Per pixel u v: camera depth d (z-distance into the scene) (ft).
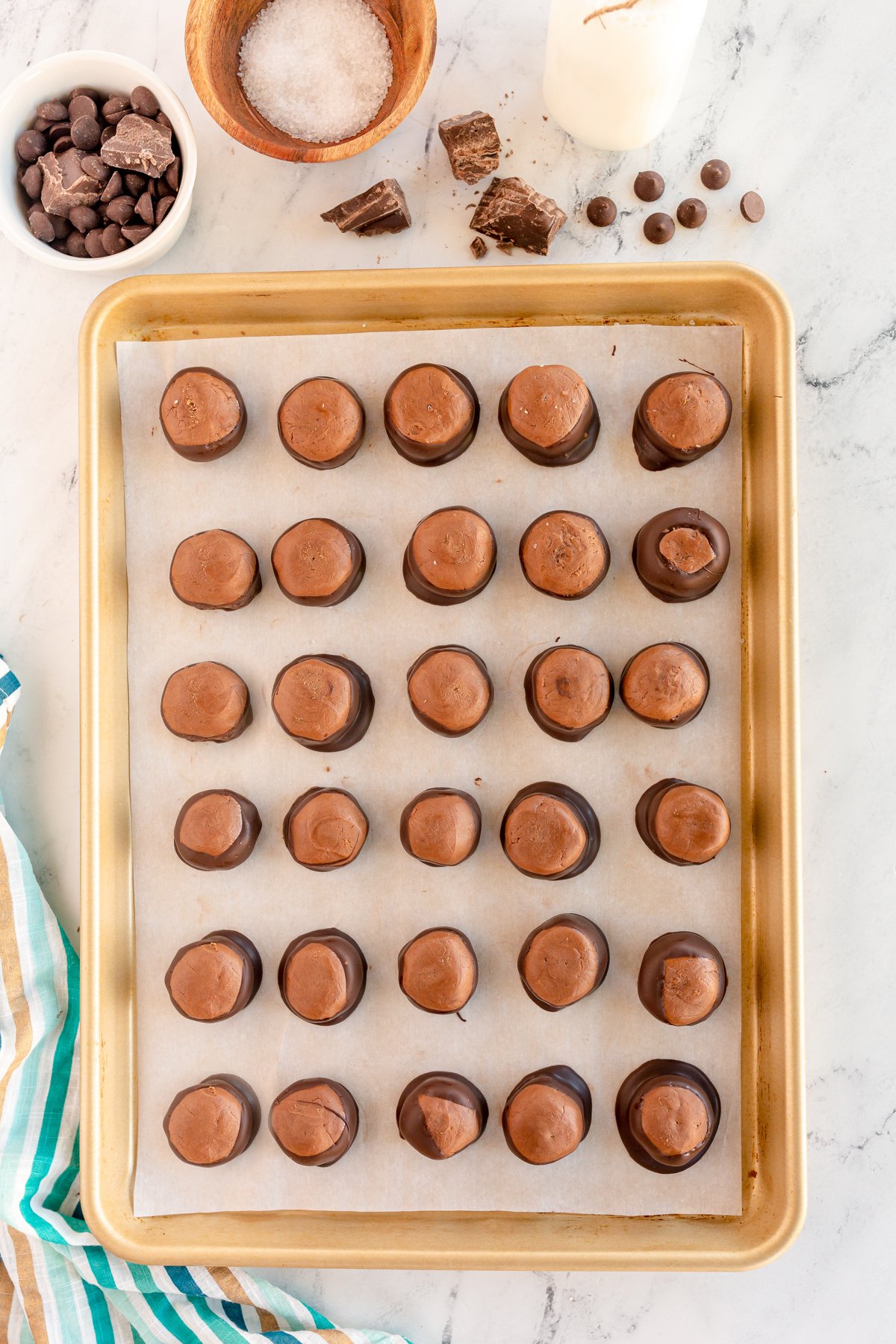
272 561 2.72
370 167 2.82
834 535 2.83
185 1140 2.67
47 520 2.86
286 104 2.75
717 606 2.73
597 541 2.67
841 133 2.83
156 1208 2.72
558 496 2.74
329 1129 2.66
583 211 2.83
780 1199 2.65
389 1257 2.65
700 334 2.72
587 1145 2.72
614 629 2.74
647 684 2.65
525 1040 2.73
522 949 2.71
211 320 2.75
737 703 2.73
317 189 2.82
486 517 2.74
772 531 2.68
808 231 2.83
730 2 2.82
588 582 2.67
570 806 2.68
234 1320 2.77
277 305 2.71
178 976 2.68
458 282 2.66
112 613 2.74
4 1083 2.75
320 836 2.67
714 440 2.66
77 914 2.86
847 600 2.83
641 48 2.55
